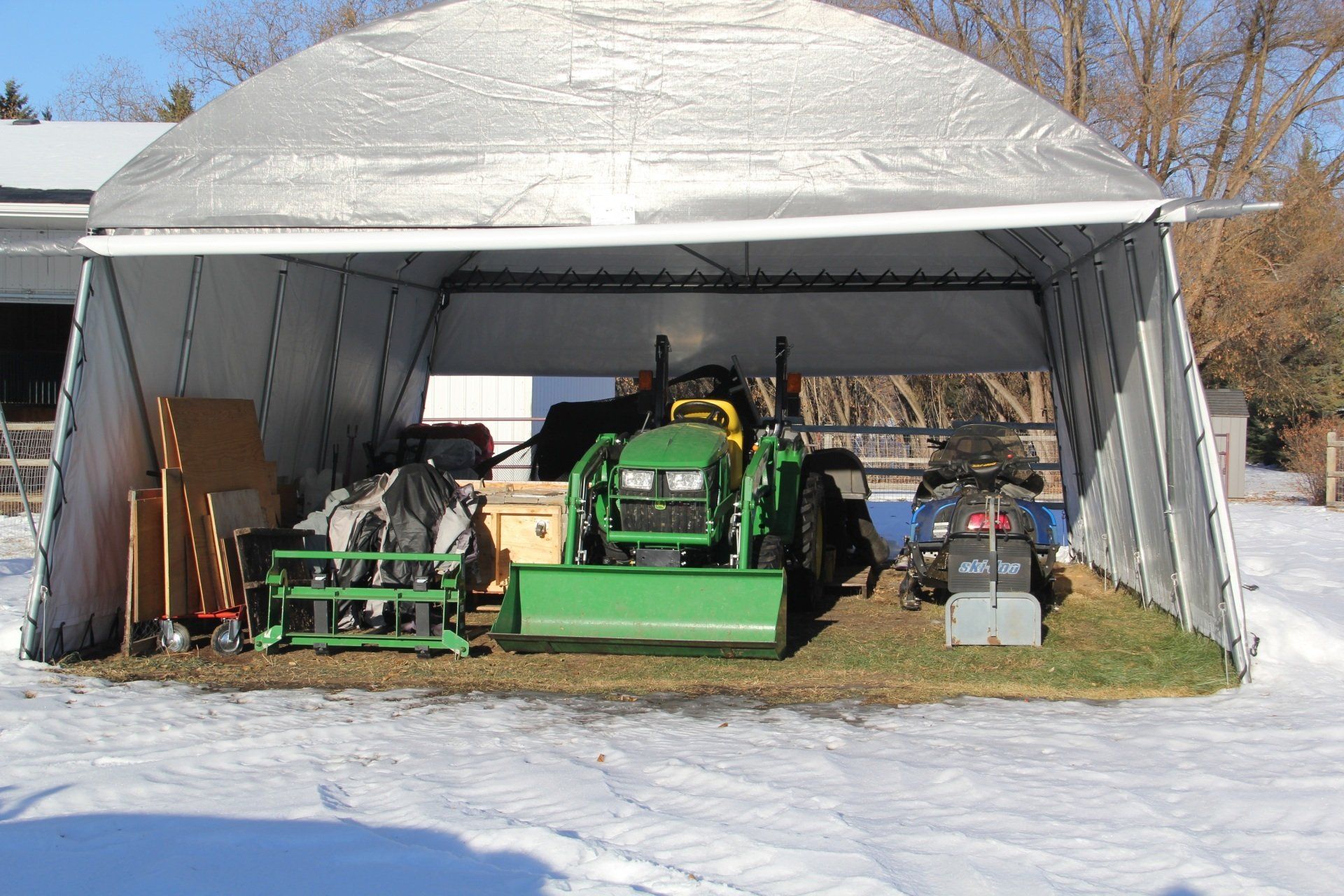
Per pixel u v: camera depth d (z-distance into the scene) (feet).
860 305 40.98
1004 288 38.86
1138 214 21.39
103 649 23.93
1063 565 36.06
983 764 15.51
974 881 11.48
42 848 12.84
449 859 12.29
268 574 23.30
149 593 23.52
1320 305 87.25
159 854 12.60
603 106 23.07
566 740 17.12
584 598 23.65
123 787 14.83
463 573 23.70
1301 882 11.37
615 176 22.97
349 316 33.81
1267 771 14.90
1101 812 13.47
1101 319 27.84
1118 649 23.44
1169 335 22.03
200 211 23.47
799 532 27.37
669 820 13.30
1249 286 82.02
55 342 55.11
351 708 19.25
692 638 23.04
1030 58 80.53
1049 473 62.95
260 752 16.44
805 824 13.12
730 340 42.16
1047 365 40.40
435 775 15.26
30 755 16.44
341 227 23.34
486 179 23.20
